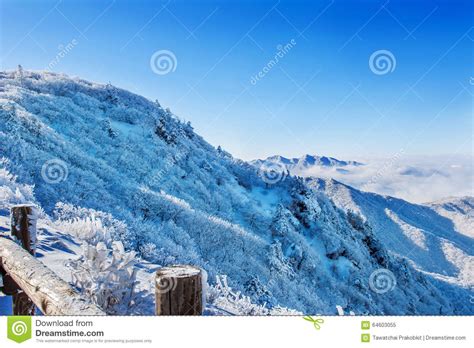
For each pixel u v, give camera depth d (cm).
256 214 3591
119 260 367
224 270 1739
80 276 367
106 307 354
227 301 529
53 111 3262
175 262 811
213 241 1898
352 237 4500
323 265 3497
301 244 3303
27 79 4209
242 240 2139
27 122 2081
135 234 975
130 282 367
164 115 5325
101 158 2894
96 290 350
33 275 295
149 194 1917
